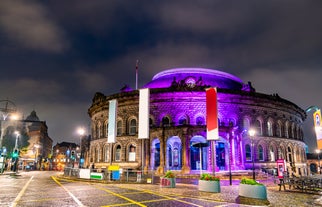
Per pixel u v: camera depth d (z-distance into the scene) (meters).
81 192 19.05
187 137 36.75
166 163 37.72
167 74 52.47
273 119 48.16
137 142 44.03
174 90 43.44
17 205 13.34
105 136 49.81
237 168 38.22
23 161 87.38
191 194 17.95
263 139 45.56
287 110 51.62
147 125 30.70
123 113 47.16
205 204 14.11
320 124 25.64
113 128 34.59
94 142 53.44
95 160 52.53
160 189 21.16
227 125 42.50
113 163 45.66
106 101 50.56
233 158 38.41
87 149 69.19
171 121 42.66
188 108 42.84
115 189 21.25
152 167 38.16
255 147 44.28
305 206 13.71
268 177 35.41
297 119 56.34
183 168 35.41
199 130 36.97
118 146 46.97
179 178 32.50
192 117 42.38
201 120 42.44
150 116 44.16
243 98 45.12
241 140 41.00
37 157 90.88
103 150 50.03
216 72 52.03
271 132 47.84
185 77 45.88
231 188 21.86
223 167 40.22
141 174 31.12
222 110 43.34
